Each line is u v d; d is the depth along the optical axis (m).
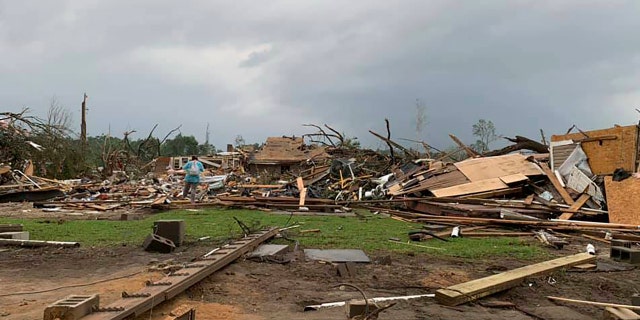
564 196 14.20
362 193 19.48
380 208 16.45
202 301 5.08
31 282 5.79
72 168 31.67
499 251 8.61
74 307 3.70
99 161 42.22
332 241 9.22
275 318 4.59
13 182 21.47
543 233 10.38
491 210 12.54
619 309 4.51
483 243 9.50
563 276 6.62
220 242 8.73
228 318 4.55
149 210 16.14
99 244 8.55
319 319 4.57
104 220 12.85
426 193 16.34
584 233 11.07
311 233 10.28
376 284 6.02
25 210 16.02
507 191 15.06
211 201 17.31
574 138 15.88
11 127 26.75
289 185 22.48
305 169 32.06
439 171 17.69
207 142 64.62
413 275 6.54
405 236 10.16
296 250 8.06
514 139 20.88
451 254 8.23
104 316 3.78
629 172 13.82
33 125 28.81
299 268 6.76
